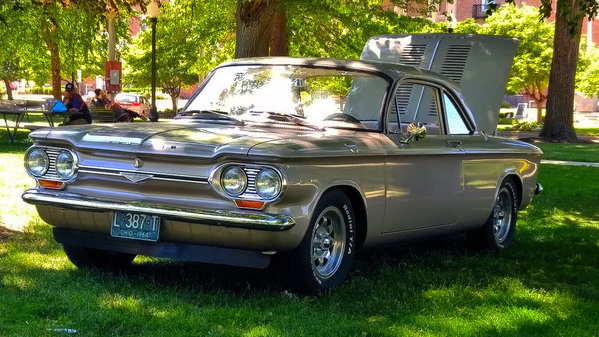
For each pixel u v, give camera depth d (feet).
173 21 92.58
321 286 17.67
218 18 88.58
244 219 15.92
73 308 15.56
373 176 18.78
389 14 77.66
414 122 20.35
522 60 137.80
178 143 16.74
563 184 46.93
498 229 25.34
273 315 15.81
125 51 124.47
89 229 17.89
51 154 18.22
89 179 17.67
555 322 16.47
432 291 18.69
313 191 16.78
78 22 86.17
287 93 20.45
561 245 26.58
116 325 14.69
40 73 152.35
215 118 19.97
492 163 23.89
